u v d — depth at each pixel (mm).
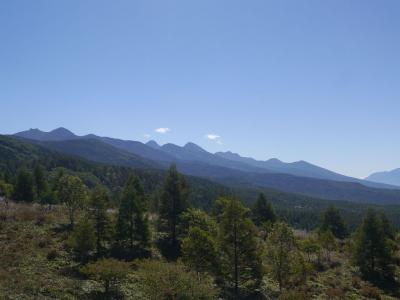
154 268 28859
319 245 53125
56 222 51250
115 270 31797
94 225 44219
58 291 30016
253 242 39188
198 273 35062
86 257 40781
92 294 31188
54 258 38531
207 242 37562
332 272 50250
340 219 74688
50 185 81750
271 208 72750
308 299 36250
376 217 53156
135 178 59438
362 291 43125
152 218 60719
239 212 39188
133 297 31453
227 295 36875
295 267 39281
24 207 58094
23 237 43000
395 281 49875
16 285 29156
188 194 52906
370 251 50531
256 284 41000
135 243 48906
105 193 47875
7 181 88625
